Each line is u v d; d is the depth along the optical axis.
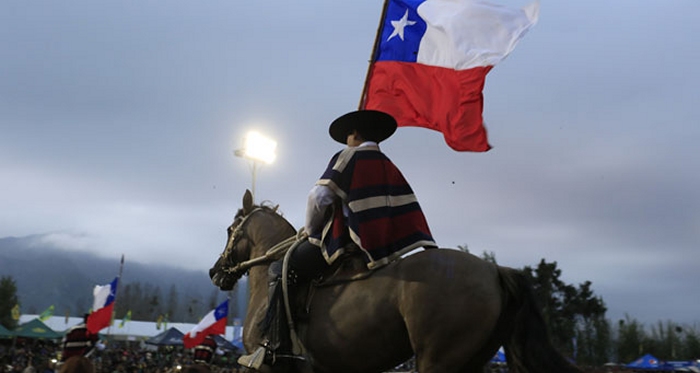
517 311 3.55
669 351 52.22
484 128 5.19
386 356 3.80
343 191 3.98
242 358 4.23
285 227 4.98
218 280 5.20
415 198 4.09
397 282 3.73
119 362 29.55
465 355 3.47
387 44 5.96
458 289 3.53
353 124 4.30
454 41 5.47
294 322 4.09
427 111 5.59
